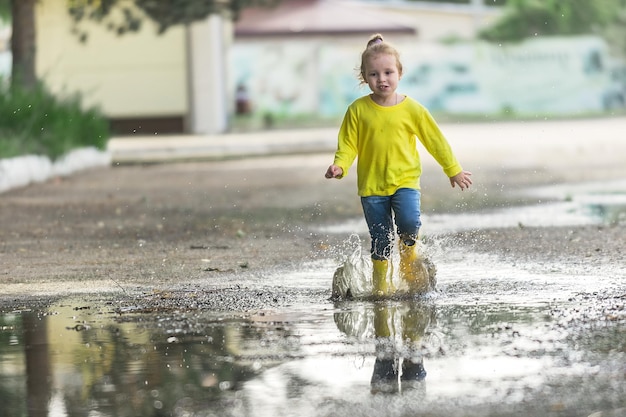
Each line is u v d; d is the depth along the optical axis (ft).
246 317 43.50
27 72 158.51
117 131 255.70
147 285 53.36
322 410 29.58
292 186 123.75
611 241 67.21
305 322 42.19
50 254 67.26
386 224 49.29
